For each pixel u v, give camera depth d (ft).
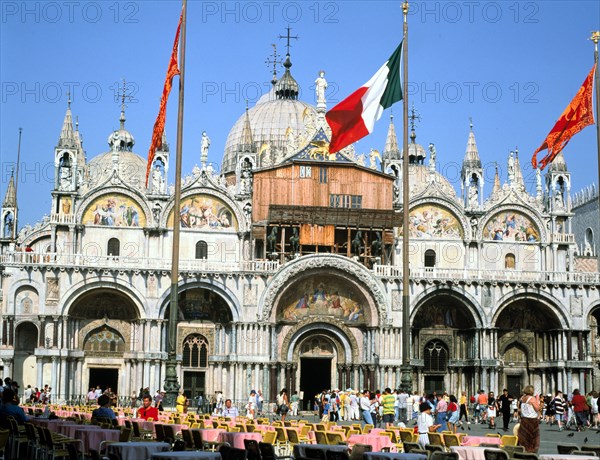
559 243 329.11
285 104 422.00
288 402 297.74
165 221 311.88
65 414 193.26
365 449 100.53
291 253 304.09
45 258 297.12
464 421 267.39
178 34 190.49
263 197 310.86
